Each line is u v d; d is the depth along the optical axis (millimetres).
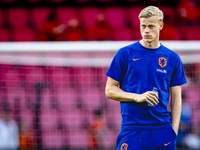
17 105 21938
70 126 25219
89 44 15844
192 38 31703
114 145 22109
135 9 34188
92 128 22141
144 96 6996
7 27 32562
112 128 22438
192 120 21078
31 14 32969
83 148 24969
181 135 19391
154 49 7629
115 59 7777
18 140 20094
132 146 7488
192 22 32250
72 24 32156
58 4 33844
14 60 18266
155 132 7469
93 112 24906
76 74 24094
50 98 24391
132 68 7527
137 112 7473
